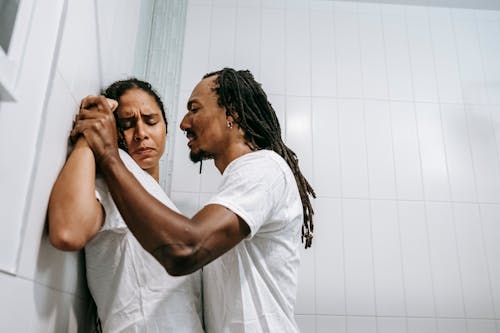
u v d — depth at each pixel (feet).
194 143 2.68
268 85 5.52
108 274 2.21
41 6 1.69
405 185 5.27
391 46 5.89
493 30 6.10
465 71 5.85
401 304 4.81
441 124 5.57
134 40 4.31
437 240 5.08
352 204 5.14
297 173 2.94
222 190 2.08
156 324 2.09
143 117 2.77
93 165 1.94
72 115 2.15
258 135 2.65
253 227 1.97
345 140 5.38
